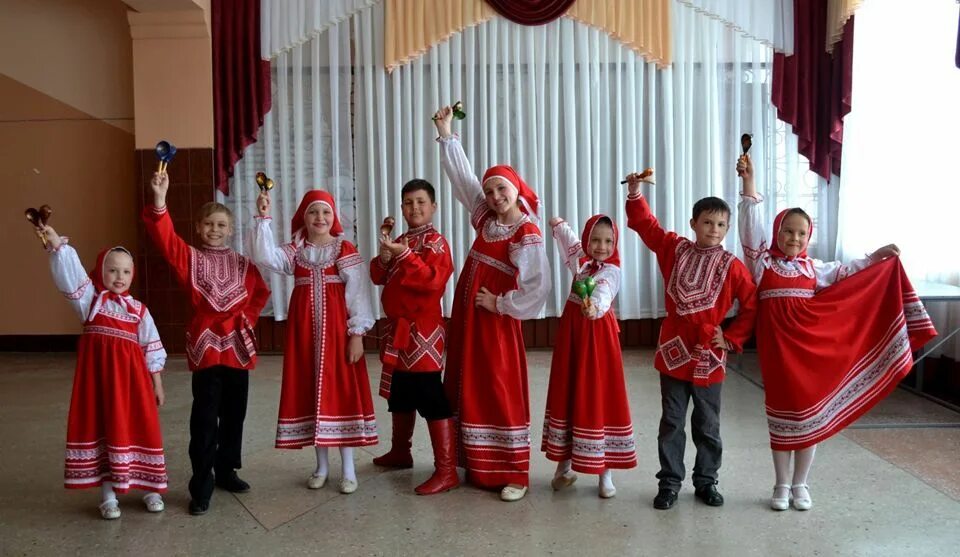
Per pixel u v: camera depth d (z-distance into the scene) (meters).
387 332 3.21
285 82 5.82
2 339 6.29
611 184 5.95
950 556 2.62
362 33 5.82
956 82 4.89
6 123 6.11
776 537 2.77
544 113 5.86
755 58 5.84
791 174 5.89
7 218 6.18
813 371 2.95
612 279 3.00
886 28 5.30
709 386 3.01
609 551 2.67
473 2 5.75
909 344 3.05
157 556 2.67
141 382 2.96
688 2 5.80
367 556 2.66
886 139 5.31
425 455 3.70
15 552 2.71
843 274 3.10
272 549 2.71
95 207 6.14
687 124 5.88
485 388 3.14
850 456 3.61
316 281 3.15
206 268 3.07
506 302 3.04
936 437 3.90
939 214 4.96
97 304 2.92
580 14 5.77
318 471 3.29
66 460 2.90
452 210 5.91
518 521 2.92
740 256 5.96
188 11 5.69
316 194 3.18
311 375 3.14
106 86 6.05
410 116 5.85
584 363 3.01
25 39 6.05
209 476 3.04
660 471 3.09
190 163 5.85
